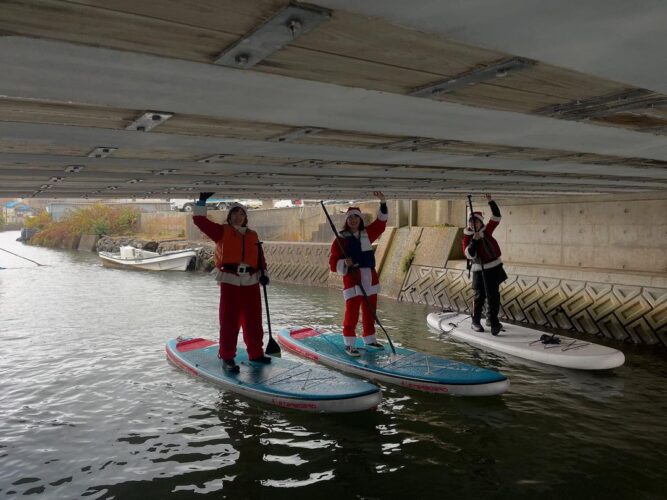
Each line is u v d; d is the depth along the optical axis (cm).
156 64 165
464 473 440
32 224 4841
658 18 133
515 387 656
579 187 798
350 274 668
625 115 266
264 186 638
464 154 402
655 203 992
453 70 184
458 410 568
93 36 142
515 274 1167
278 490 416
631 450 481
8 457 480
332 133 297
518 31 141
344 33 146
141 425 543
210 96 204
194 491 417
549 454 473
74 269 2361
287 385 573
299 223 2212
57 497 412
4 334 999
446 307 1330
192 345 771
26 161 363
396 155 393
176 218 3114
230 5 125
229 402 589
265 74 181
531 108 244
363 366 655
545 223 1200
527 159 439
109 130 262
